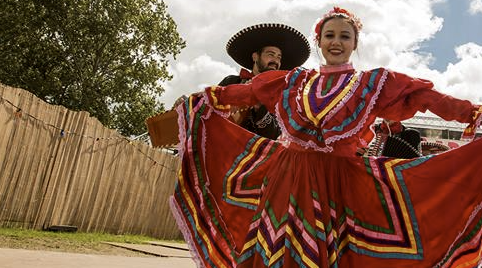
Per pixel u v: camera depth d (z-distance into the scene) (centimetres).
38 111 807
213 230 305
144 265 574
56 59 1795
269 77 293
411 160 269
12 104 747
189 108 313
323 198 247
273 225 250
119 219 1102
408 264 256
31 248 609
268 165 293
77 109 1756
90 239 839
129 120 1925
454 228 255
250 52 408
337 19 278
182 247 992
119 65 1833
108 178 1028
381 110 262
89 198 977
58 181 880
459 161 260
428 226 259
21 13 1631
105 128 984
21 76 1738
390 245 258
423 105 258
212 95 308
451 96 253
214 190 315
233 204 302
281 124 268
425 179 264
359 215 264
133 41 1811
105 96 1838
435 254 256
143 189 1177
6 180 769
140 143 1122
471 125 245
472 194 255
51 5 1691
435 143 457
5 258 465
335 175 258
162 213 1301
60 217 904
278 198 256
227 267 291
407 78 261
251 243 259
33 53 1742
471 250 249
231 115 367
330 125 251
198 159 318
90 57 1795
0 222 775
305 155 259
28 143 797
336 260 237
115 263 554
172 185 1320
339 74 271
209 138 320
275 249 240
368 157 273
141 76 1845
